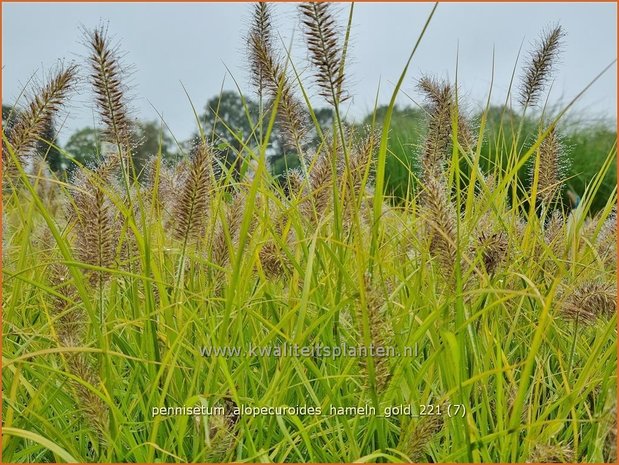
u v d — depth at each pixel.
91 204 2.70
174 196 3.33
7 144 2.32
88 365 2.36
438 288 3.25
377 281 2.68
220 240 3.13
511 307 3.35
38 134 2.81
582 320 2.71
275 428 2.81
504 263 3.05
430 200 2.61
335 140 2.49
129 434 2.34
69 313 2.64
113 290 3.03
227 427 2.25
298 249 3.17
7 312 2.72
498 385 2.39
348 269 2.93
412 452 2.25
